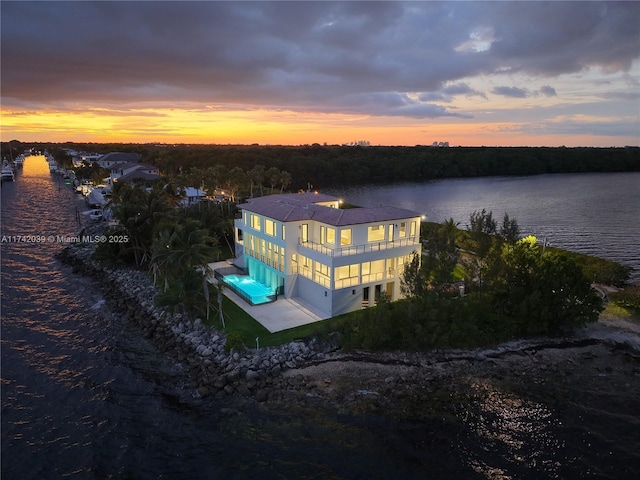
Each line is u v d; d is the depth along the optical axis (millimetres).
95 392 36531
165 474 27812
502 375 38250
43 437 31250
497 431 31422
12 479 27562
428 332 40531
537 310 43031
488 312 43844
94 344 45000
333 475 27469
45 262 73125
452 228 51219
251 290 53719
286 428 31766
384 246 49250
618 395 35500
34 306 54469
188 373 39188
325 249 48250
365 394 35438
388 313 40781
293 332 43000
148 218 66875
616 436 30891
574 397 35281
